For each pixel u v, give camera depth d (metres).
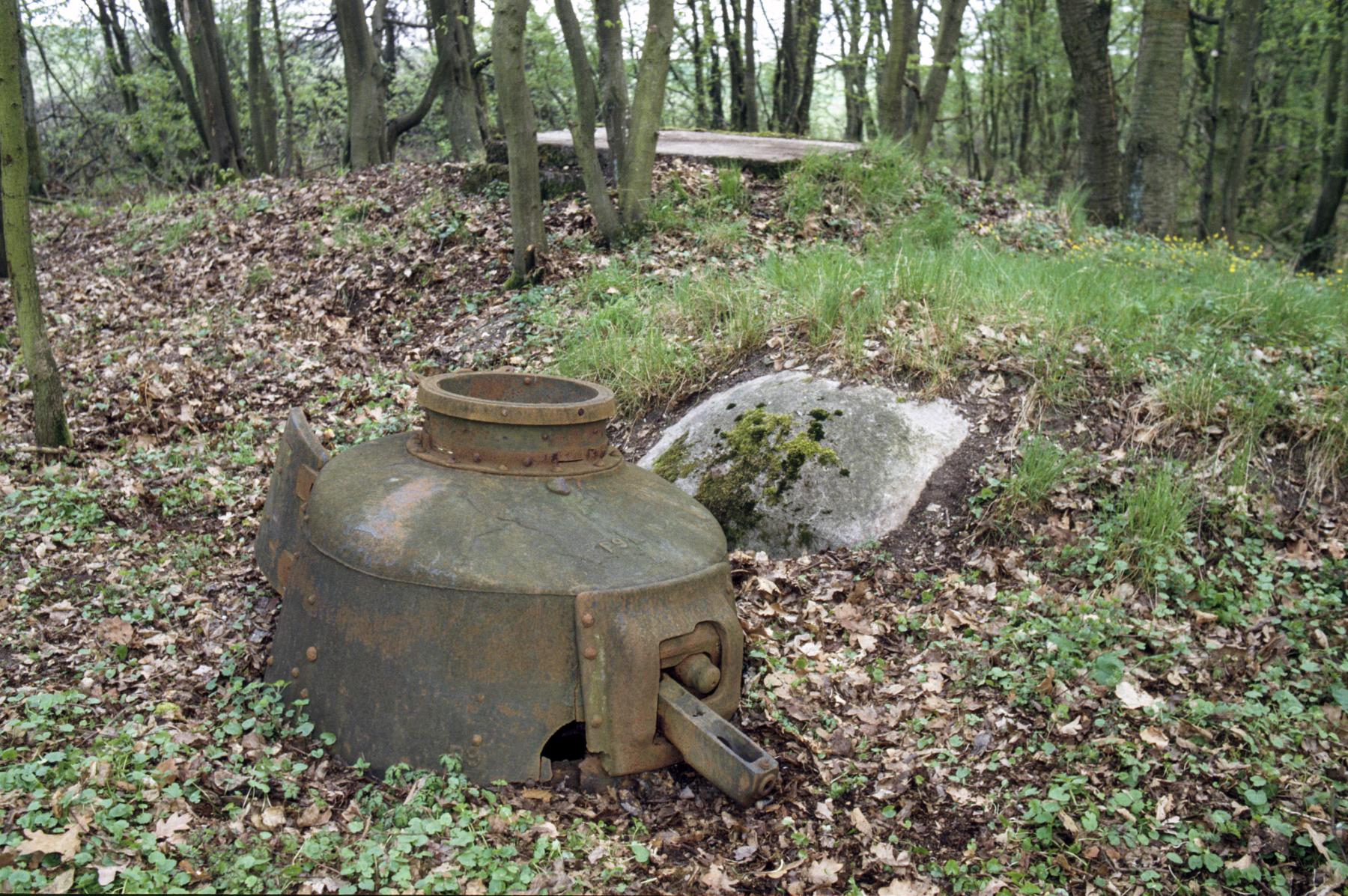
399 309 9.10
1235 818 3.71
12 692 4.07
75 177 23.66
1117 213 14.47
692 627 3.56
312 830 3.28
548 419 3.87
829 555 5.38
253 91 18.48
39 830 3.08
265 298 9.55
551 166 10.91
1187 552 5.20
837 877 3.42
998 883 3.41
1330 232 22.73
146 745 3.58
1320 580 5.09
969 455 5.80
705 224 9.41
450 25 16.89
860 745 4.11
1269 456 5.79
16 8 6.00
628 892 3.20
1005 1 25.52
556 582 3.43
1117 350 6.46
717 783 3.33
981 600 4.96
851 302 6.77
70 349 8.86
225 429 7.26
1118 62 26.73
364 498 3.80
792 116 24.73
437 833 3.28
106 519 5.83
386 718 3.53
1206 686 4.41
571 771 3.61
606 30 10.16
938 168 11.75
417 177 11.82
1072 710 4.23
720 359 6.86
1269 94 25.28
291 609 3.95
